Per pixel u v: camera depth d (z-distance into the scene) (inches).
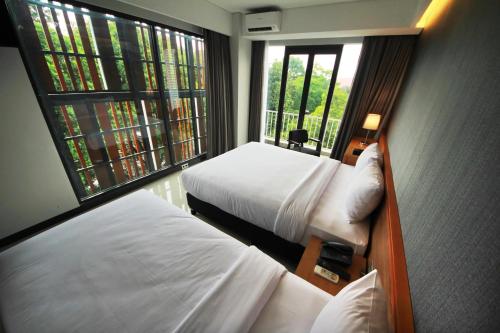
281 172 86.8
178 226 54.0
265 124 186.2
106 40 90.4
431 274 24.5
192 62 127.4
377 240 48.7
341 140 136.7
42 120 75.5
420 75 70.4
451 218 23.4
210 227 55.1
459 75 33.3
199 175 82.9
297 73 152.3
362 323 24.8
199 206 89.9
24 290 38.3
